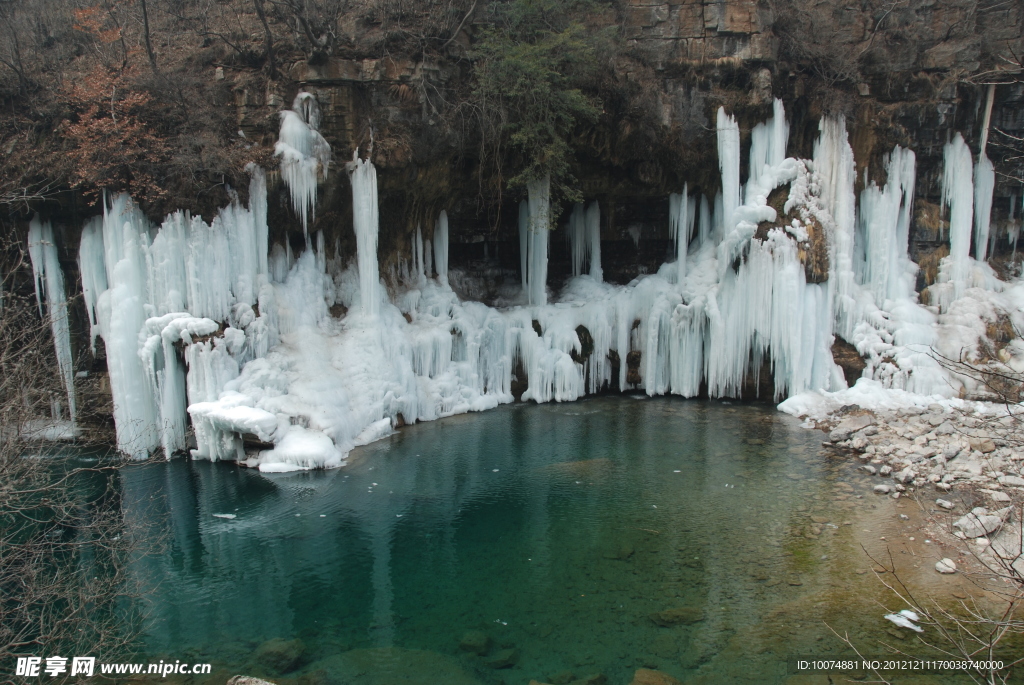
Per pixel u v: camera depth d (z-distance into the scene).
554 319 21.91
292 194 17.44
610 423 19.11
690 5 20.70
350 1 18.81
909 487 14.22
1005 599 10.05
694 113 20.95
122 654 9.28
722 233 21.95
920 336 19.88
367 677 8.80
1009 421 16.23
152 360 15.70
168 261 15.92
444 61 18.91
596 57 20.20
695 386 21.61
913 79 21.00
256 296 17.17
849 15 21.55
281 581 11.20
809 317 19.86
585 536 12.55
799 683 8.46
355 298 19.19
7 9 19.39
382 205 19.64
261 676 8.84
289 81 17.97
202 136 16.72
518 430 18.59
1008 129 21.34
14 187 15.66
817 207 20.42
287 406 16.41
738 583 10.85
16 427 8.65
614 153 21.19
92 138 15.95
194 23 19.56
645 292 22.23
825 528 12.59
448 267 23.39
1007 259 22.39
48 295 17.00
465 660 9.13
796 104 21.12
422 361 19.84
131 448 15.80
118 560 11.66
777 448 16.88
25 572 9.24
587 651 9.27
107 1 20.12
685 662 8.97
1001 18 21.23
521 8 19.22
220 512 13.59
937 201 21.81
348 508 13.82
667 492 14.41
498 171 20.27
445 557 11.90
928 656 8.95
